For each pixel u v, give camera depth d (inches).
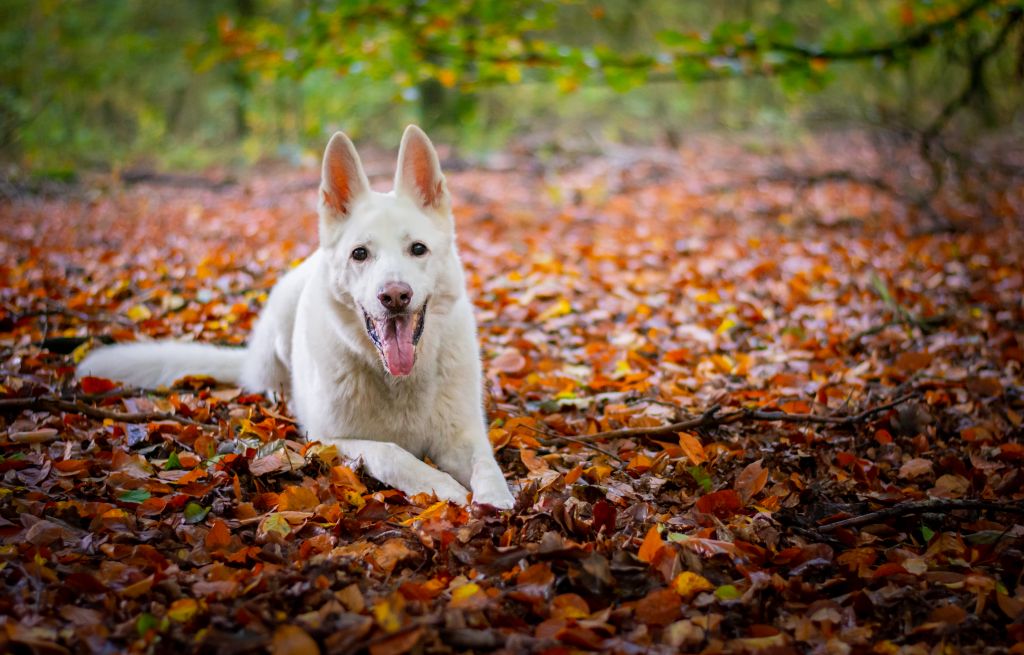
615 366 225.6
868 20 679.7
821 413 192.7
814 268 322.3
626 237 392.8
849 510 146.2
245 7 748.6
